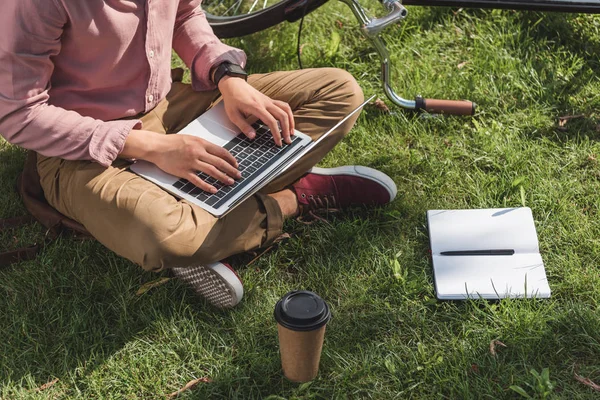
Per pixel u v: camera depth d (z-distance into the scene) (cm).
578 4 283
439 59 332
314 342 199
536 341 220
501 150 285
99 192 223
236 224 227
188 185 223
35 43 209
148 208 216
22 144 223
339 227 259
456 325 229
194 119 255
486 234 251
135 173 228
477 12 351
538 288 235
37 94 217
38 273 246
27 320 232
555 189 271
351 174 260
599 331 222
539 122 297
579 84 314
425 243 256
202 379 216
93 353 224
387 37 342
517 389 203
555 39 337
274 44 342
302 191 258
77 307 236
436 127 302
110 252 252
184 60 259
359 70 329
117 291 240
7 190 276
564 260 245
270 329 229
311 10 302
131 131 227
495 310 231
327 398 211
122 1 218
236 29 318
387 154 290
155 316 233
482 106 309
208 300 238
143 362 223
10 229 262
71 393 216
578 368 216
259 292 241
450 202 271
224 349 226
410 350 221
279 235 239
